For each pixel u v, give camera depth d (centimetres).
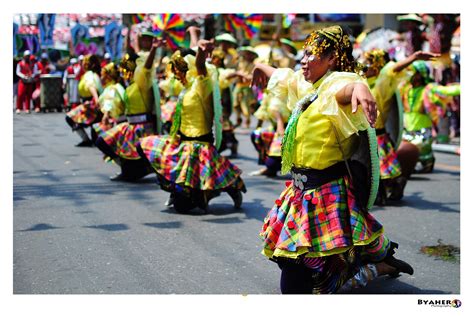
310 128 348
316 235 348
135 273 448
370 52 661
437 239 539
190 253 495
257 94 1384
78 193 723
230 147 1047
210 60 928
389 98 652
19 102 2006
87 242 522
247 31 1395
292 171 364
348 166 354
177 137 626
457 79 1239
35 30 2198
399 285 425
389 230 570
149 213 626
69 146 1168
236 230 563
